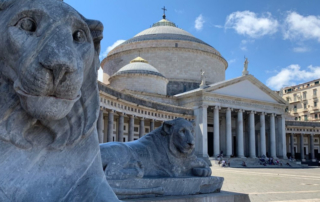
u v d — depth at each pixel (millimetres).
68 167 2527
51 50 2098
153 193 5777
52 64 2041
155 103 45562
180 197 5898
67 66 2086
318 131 71000
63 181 2473
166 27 75500
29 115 2297
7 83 2305
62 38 2201
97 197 2531
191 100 53188
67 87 2143
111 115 36344
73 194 2494
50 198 2373
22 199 2268
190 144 6660
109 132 36000
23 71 2094
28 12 2215
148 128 54094
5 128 2240
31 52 2109
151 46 68438
